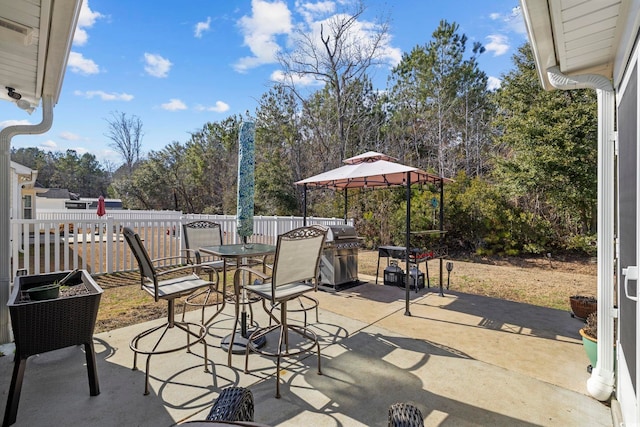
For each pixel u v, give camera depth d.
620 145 2.13
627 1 1.65
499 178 10.33
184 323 2.85
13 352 2.92
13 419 2.03
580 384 2.50
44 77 3.00
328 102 16.08
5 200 3.08
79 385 2.43
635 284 1.73
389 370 2.71
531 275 6.98
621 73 2.01
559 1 1.66
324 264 5.53
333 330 3.61
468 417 2.10
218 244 4.37
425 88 16.20
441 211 5.54
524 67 9.44
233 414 1.29
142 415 2.10
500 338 3.40
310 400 2.28
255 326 3.61
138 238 2.40
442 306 4.54
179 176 23.69
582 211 8.90
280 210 16.12
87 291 2.55
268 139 17.56
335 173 5.45
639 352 1.43
